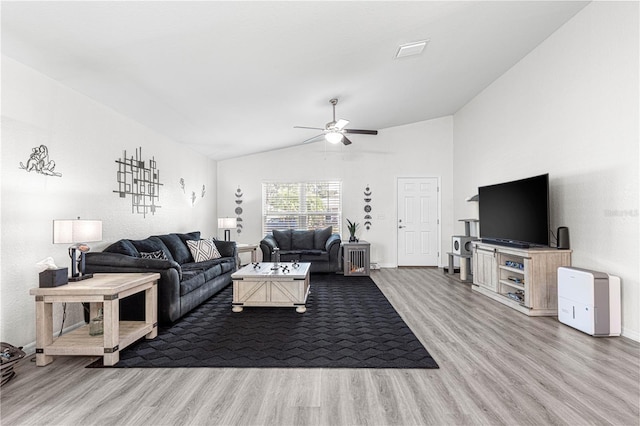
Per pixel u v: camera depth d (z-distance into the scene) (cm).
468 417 168
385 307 380
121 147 384
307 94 408
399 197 673
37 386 202
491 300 410
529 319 333
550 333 291
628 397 186
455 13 288
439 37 328
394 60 360
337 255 584
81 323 311
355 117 559
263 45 277
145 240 387
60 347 231
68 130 301
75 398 188
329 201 680
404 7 261
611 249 294
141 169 426
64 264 293
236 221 640
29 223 259
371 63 355
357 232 675
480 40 354
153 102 360
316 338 282
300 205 684
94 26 219
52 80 283
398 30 296
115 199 372
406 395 190
